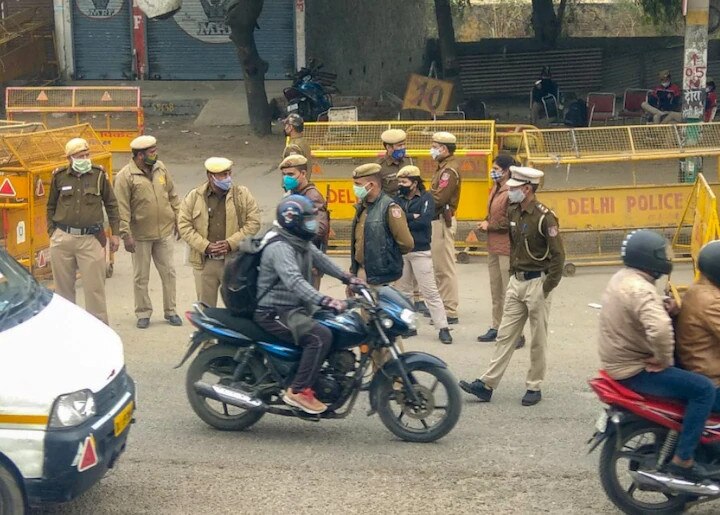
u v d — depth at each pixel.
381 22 28.03
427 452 6.92
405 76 29.25
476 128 12.62
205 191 9.02
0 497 5.25
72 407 5.34
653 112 22.00
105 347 5.91
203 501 6.13
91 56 27.22
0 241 10.96
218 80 27.12
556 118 23.83
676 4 26.55
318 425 7.47
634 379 5.73
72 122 17.91
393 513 5.96
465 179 12.73
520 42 28.64
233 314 7.06
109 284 11.93
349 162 12.81
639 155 12.29
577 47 28.61
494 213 9.41
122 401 5.77
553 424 7.46
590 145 12.43
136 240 9.99
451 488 6.33
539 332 7.74
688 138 12.45
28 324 5.82
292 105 21.58
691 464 5.66
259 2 20.75
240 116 23.77
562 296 11.31
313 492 6.26
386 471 6.59
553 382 8.48
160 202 9.98
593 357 9.19
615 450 5.85
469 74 28.48
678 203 12.43
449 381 6.96
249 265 6.92
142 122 17.53
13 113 17.59
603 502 6.13
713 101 21.69
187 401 8.01
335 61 26.70
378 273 8.44
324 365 6.99
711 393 5.56
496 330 9.63
